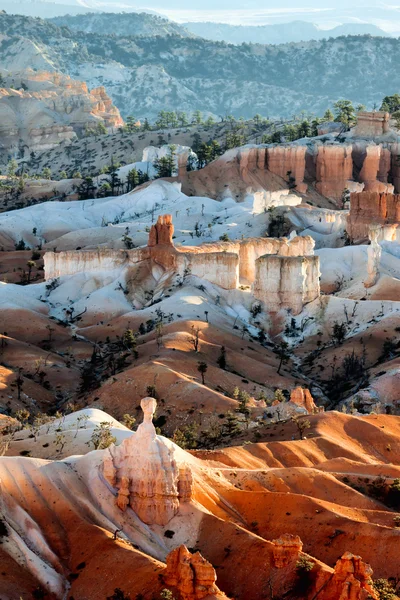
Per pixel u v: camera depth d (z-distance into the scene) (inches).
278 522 6127.0
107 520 5930.1
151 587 5319.9
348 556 5290.4
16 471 6058.1
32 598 5477.4
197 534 5940.0
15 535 5743.1
